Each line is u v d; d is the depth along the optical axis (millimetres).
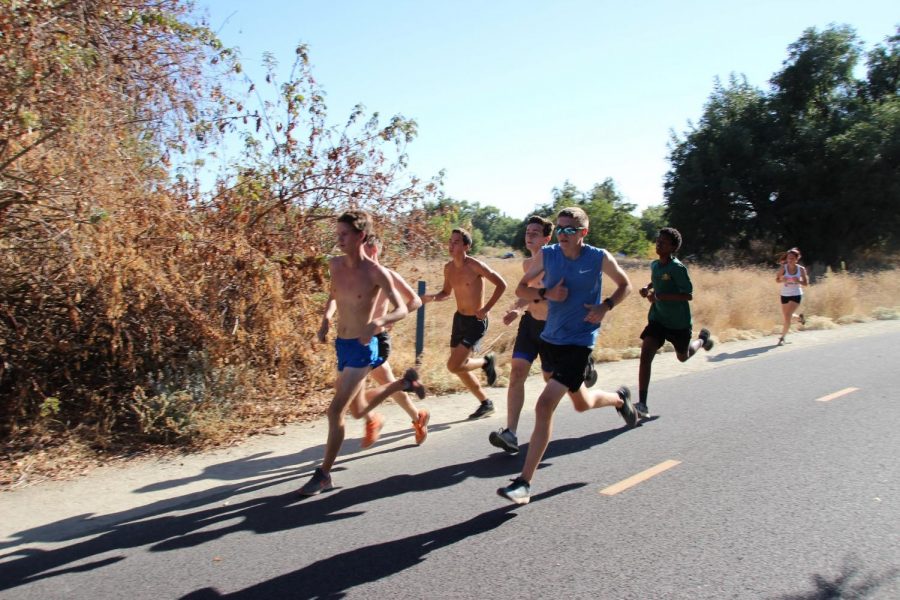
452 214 9328
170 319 6859
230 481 5293
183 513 4652
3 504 4805
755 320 14297
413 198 8984
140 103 7746
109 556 4004
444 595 3506
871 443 6066
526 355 5723
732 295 16703
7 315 6164
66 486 5156
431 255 9320
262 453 5984
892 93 38125
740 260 38125
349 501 4844
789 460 5617
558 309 4934
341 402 4953
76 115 6172
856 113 35750
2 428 5910
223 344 6863
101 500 4895
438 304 12922
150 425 6090
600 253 4891
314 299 7941
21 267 6328
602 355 10648
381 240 8773
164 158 7695
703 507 4637
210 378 6793
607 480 5199
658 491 4953
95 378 6711
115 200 6379
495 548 4047
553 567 3793
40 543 4195
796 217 36156
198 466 5637
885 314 16750
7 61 5730
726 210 37531
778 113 37438
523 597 3479
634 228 44688
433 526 4383
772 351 11617
